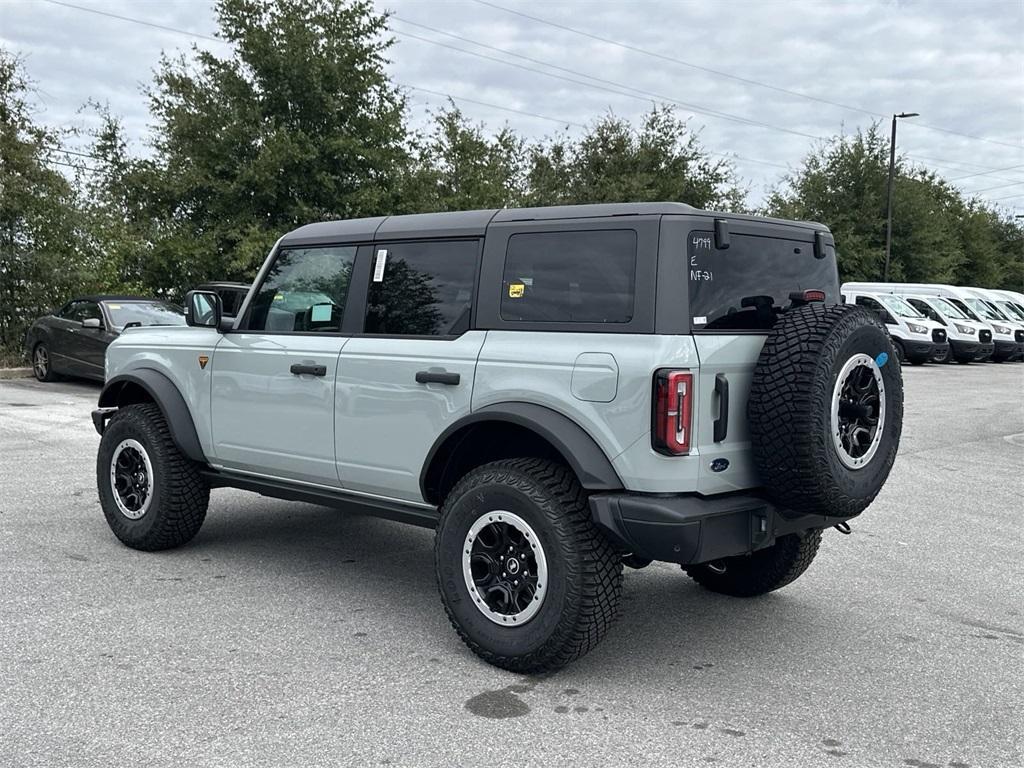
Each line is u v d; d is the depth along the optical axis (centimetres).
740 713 379
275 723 357
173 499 577
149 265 2012
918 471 986
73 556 584
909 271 4188
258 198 2011
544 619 399
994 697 401
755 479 414
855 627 491
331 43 2050
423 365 454
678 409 379
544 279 425
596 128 3322
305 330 522
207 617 477
